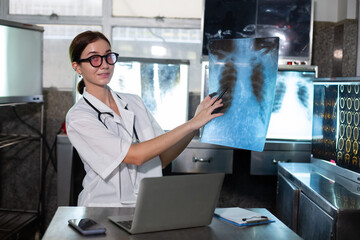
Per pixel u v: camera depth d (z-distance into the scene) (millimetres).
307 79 3273
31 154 3805
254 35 3350
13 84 3199
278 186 2721
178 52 3801
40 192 3686
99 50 1815
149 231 1377
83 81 2043
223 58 1655
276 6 3346
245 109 1584
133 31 3781
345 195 1946
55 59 3793
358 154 2176
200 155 3242
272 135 3291
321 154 2602
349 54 3553
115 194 1864
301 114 3283
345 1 3570
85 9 3764
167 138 1652
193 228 1434
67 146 3148
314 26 3748
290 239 1355
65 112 3793
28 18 3744
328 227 1816
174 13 3770
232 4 3320
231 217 1527
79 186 3162
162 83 3359
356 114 2193
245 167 3840
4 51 3107
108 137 1726
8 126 3787
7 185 3838
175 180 1353
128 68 3342
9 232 3111
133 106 2047
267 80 1529
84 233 1344
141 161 1691
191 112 3805
